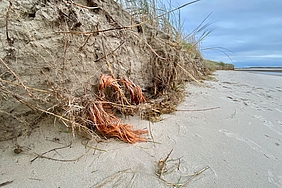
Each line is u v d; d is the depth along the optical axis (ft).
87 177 2.96
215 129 4.79
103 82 4.50
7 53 3.35
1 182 2.78
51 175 2.97
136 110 5.32
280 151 3.93
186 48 9.74
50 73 3.89
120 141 3.92
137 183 2.87
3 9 3.36
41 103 3.84
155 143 3.95
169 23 9.32
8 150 3.39
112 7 5.80
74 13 4.23
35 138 3.70
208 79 12.86
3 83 3.34
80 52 4.34
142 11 7.98
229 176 3.11
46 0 3.89
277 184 2.99
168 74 7.18
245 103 7.20
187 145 3.95
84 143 3.76
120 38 5.68
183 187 2.84
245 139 4.36
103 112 4.07
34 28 3.64
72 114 3.72
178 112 5.76
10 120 3.58
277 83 13.01
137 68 6.29
